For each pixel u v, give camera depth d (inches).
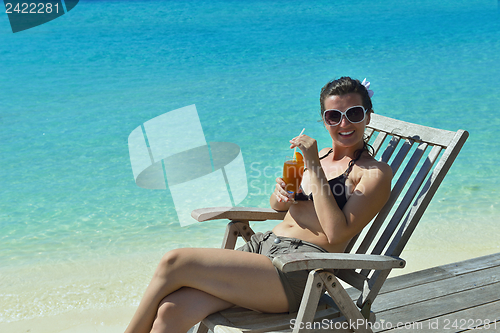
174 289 74.3
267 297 76.3
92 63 536.1
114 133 316.8
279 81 436.8
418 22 706.2
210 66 510.0
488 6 805.2
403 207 87.8
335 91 87.6
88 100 401.7
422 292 108.3
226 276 74.0
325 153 99.9
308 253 70.5
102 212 196.2
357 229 80.0
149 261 153.4
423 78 428.8
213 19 764.0
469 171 222.7
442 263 142.9
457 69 455.8
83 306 125.8
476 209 182.5
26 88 442.6
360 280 82.9
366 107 88.9
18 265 150.8
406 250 152.8
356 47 569.9
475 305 101.4
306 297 69.5
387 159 99.4
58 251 161.6
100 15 795.4
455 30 639.8
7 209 200.7
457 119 312.0
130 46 606.9
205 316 74.6
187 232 175.6
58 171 249.3
